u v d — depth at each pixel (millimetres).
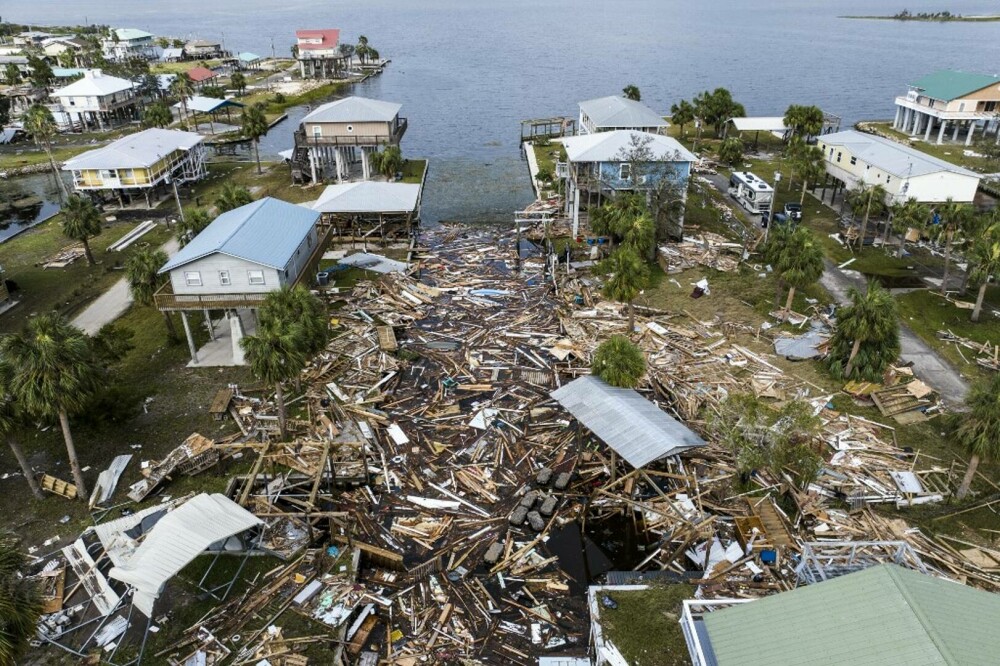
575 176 64062
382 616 27750
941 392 40125
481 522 32719
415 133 115938
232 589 28359
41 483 34375
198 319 51219
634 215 56719
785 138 102812
